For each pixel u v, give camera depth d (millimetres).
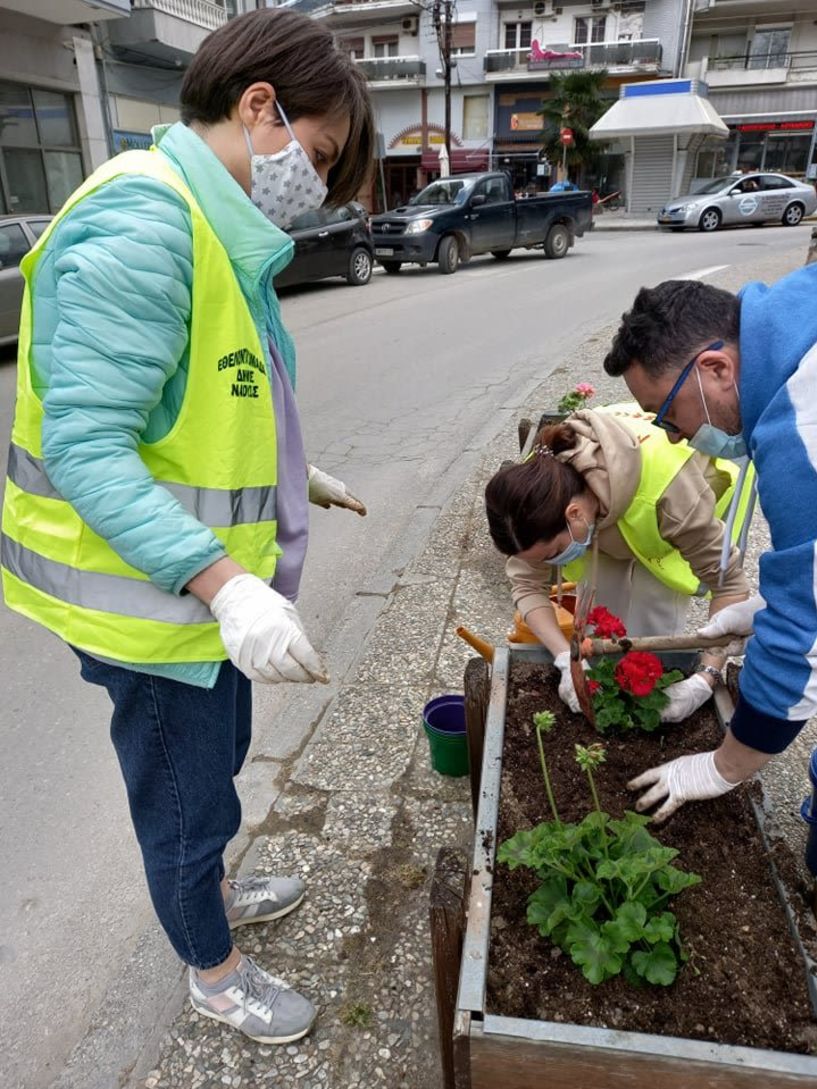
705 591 2273
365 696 2971
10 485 1444
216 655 1416
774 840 1603
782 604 1244
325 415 6594
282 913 2078
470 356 8195
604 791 1762
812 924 1422
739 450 1560
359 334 9422
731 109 31656
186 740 1496
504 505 1841
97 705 3121
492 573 3855
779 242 16734
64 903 2248
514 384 7102
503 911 1505
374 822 2375
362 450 5777
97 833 2488
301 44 1307
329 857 2264
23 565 1443
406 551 4184
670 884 1417
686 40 30922
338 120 1390
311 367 8086
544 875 1482
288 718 2910
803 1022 1287
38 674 3336
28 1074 1813
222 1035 1819
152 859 1577
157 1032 1852
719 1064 1144
